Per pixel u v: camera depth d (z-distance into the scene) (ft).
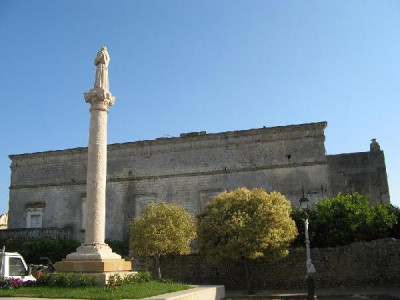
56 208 127.54
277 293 77.56
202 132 122.01
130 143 123.85
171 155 120.57
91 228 54.44
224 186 113.70
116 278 50.26
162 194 118.42
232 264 88.12
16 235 119.34
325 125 110.32
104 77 60.49
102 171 56.75
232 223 79.56
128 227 119.03
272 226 79.00
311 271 65.82
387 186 108.99
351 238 85.10
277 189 109.29
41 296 43.88
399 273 80.23
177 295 46.80
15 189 133.80
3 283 48.73
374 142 113.70
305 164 108.99
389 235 86.28
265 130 113.70
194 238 99.45
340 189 110.93
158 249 86.53
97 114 58.13
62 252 106.63
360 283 81.82
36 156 133.90
